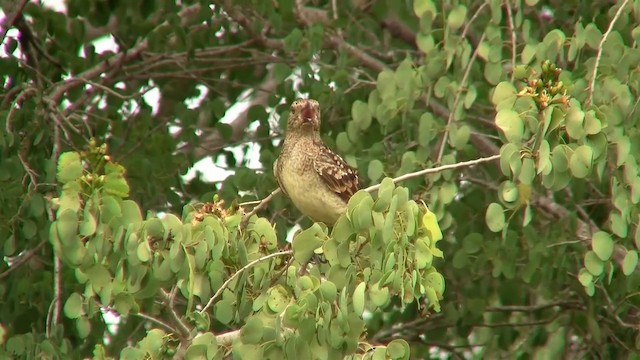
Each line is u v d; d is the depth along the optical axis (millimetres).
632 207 9594
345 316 7668
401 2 14641
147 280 7844
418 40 11328
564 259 12148
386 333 14016
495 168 13531
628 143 9273
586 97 9695
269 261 8570
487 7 12562
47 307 11867
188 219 8273
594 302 12531
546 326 13102
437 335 13984
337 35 14016
